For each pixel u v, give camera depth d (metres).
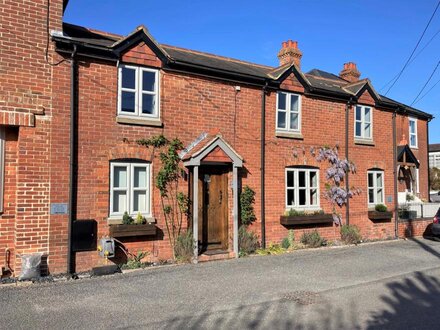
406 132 17.36
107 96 9.75
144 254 10.01
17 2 8.69
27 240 8.59
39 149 8.79
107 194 9.62
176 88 10.79
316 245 12.70
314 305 6.81
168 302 6.88
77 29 10.96
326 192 13.67
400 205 16.41
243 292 7.54
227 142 11.59
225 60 14.23
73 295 7.24
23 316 6.12
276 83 12.57
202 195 11.14
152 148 10.28
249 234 11.50
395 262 10.63
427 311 6.55
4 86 8.45
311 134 13.51
